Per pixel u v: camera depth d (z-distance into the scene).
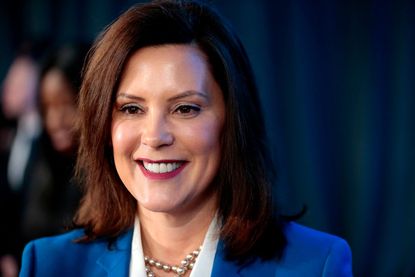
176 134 1.45
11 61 4.25
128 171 1.51
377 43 3.98
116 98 1.48
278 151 4.02
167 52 1.45
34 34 4.20
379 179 4.02
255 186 1.60
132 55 1.46
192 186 1.49
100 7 4.11
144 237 1.65
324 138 4.07
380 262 4.03
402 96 3.96
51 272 1.66
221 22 1.55
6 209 2.97
